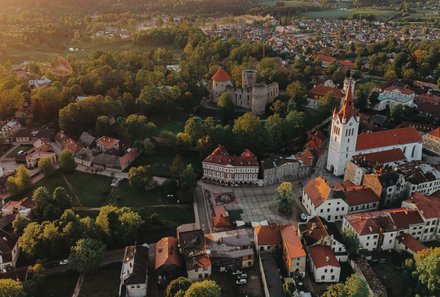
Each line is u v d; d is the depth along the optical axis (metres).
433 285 151.12
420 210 188.12
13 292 152.00
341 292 148.50
